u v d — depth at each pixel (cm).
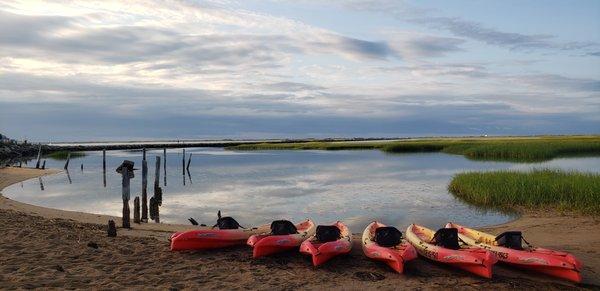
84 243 1320
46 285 936
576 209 1981
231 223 1464
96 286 949
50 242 1297
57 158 6638
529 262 1123
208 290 968
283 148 9044
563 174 2659
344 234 1384
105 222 1884
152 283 995
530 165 4522
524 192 2253
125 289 944
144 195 2170
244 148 9350
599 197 2016
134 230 1680
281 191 2970
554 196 2175
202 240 1318
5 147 6906
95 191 3128
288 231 1380
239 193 2903
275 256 1286
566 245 1421
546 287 1043
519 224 1784
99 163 5747
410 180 3484
